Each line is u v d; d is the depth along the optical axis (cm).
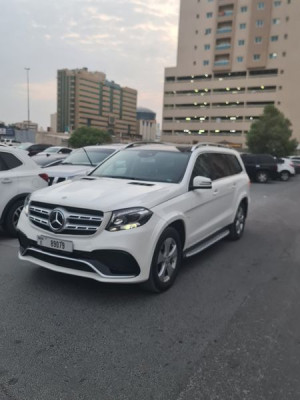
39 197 407
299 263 548
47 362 277
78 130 8706
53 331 321
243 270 505
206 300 399
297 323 353
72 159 948
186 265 519
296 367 282
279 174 2481
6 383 252
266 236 727
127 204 373
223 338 321
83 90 14612
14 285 415
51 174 800
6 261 496
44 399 238
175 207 423
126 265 364
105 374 265
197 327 339
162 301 391
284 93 8256
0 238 616
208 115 9212
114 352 293
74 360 280
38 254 394
